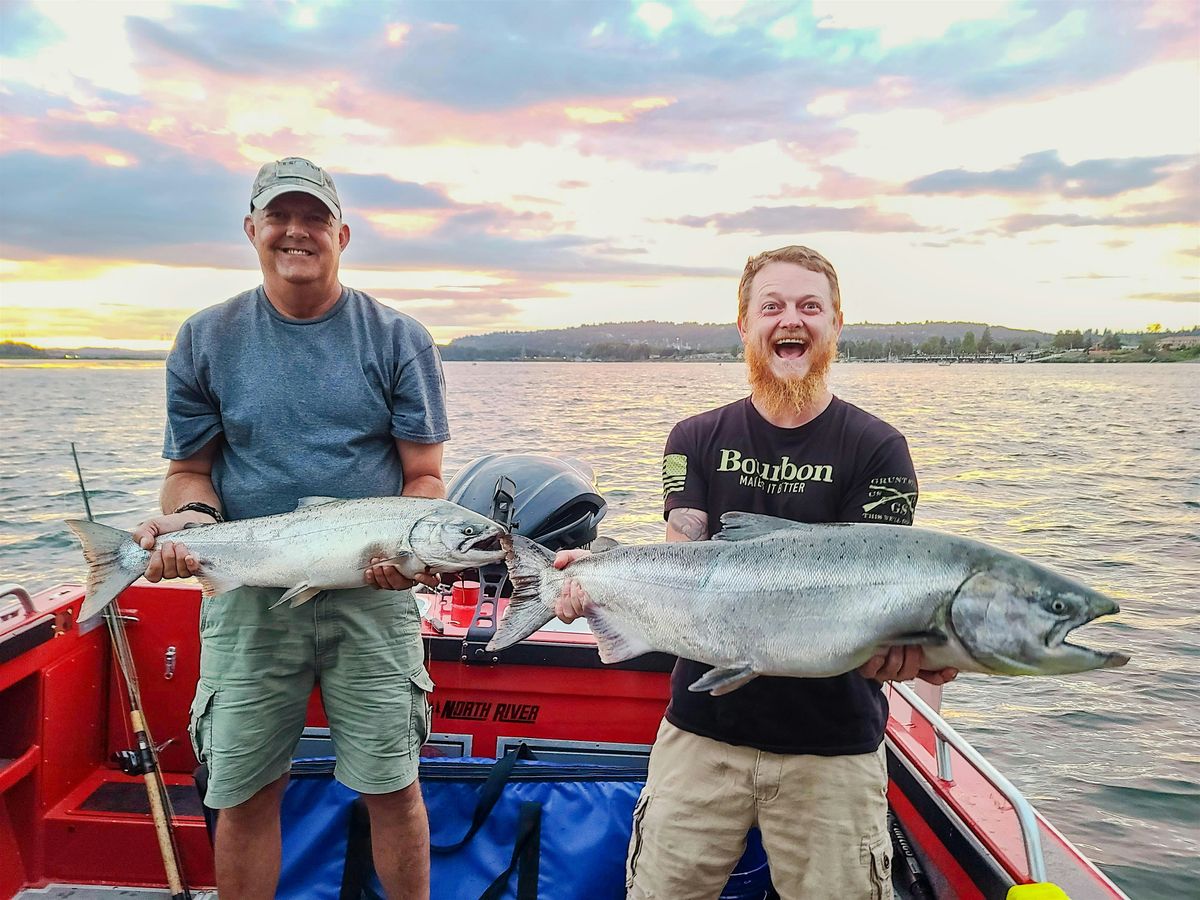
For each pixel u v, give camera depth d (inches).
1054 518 503.8
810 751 91.4
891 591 85.5
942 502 552.7
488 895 108.8
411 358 112.0
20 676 120.7
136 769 124.4
